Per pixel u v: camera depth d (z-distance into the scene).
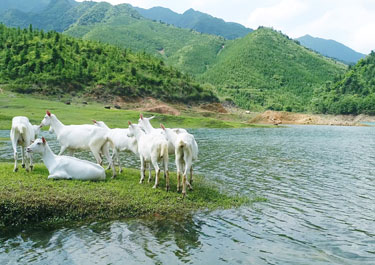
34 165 14.65
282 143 38.38
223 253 8.37
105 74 120.19
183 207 11.31
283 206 12.52
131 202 10.96
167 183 12.42
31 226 9.46
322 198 13.82
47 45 130.50
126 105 105.25
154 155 12.42
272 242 9.16
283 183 16.47
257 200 13.09
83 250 8.25
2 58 117.94
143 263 7.71
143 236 9.13
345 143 40.19
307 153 29.03
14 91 95.19
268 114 119.94
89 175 12.53
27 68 110.31
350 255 8.49
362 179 17.77
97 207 10.46
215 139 41.75
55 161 12.36
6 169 13.16
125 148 14.61
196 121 70.25
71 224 9.71
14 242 8.54
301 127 88.81
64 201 10.31
